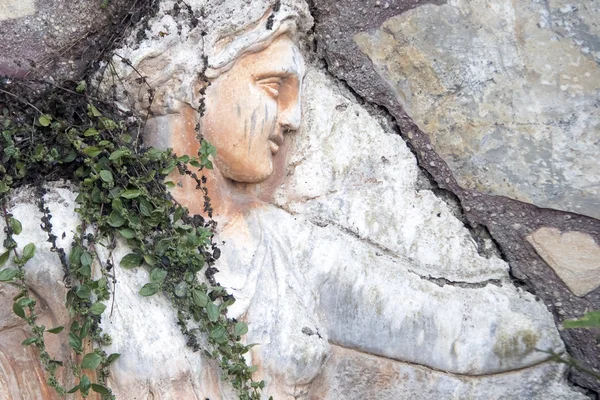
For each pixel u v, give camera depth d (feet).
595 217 7.22
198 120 6.59
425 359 7.00
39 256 6.09
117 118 6.57
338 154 7.37
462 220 7.51
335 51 7.54
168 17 6.46
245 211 7.02
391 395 7.11
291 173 7.32
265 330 6.57
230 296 6.47
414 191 7.48
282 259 6.89
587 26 6.97
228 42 6.56
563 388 7.20
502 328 7.03
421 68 7.39
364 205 7.30
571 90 7.11
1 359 6.32
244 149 6.72
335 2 7.44
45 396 6.42
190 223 6.56
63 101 6.42
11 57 6.41
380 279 7.00
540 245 7.36
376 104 7.57
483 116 7.34
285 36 6.93
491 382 7.09
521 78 7.20
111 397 6.02
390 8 7.38
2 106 6.35
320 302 6.95
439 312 7.00
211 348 6.33
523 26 7.13
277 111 6.89
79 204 6.31
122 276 6.21
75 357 6.31
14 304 5.86
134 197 6.27
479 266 7.36
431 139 7.48
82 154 6.32
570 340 7.34
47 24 6.49
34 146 6.29
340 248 7.07
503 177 7.38
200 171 6.73
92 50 6.63
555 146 7.22
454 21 7.27
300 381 6.68
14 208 6.21
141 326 6.10
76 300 6.02
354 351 7.05
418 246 7.29
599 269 7.27
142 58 6.41
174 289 6.26
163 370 6.08
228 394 6.44
